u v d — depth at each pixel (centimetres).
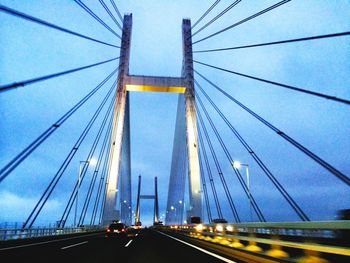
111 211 5516
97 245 1975
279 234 988
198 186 5509
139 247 1794
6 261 1140
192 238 2606
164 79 6469
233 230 1542
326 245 653
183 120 7019
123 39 6831
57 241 2420
